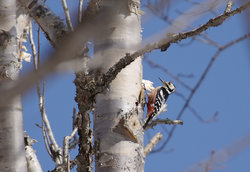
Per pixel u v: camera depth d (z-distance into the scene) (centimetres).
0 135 616
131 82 743
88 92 703
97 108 732
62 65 193
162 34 277
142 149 735
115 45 669
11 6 682
